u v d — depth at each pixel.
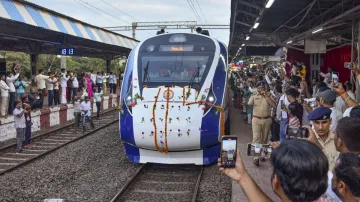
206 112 8.69
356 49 12.89
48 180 8.41
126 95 9.23
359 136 3.04
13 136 13.38
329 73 13.65
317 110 4.51
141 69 9.55
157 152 8.95
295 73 15.24
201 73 9.28
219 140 8.84
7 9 12.87
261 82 8.47
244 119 14.87
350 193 2.30
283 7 14.08
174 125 8.45
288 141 2.22
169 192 7.61
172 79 9.24
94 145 12.04
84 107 14.43
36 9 15.20
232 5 13.24
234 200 6.42
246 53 22.98
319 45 17.66
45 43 18.25
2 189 7.79
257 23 14.96
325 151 4.57
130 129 8.74
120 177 8.57
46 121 15.49
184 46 9.88
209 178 8.45
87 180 8.38
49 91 17.98
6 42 17.98
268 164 8.70
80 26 19.22
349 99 5.66
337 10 13.48
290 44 20.41
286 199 2.12
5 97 14.63
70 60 43.97
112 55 31.27
